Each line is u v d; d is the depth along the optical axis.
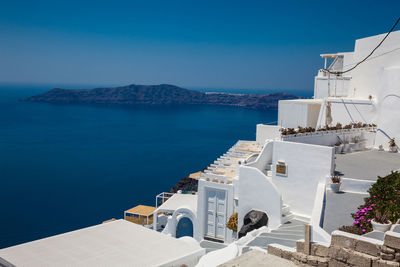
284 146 21.05
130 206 65.00
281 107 33.88
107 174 94.06
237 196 22.55
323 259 8.86
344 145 26.48
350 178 19.41
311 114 31.98
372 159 24.27
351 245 8.49
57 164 108.69
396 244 7.88
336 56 40.25
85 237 13.87
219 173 25.11
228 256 10.29
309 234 9.17
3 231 51.47
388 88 27.23
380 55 30.12
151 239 13.95
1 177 91.38
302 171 20.42
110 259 12.11
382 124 27.64
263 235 17.34
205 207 23.98
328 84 35.00
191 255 12.73
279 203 19.48
